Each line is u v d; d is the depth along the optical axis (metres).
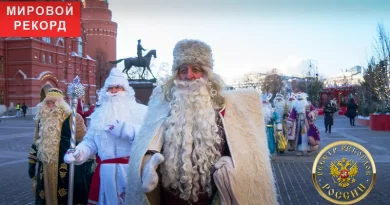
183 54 2.32
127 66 28.72
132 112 4.17
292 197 6.94
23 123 33.19
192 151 2.20
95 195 4.02
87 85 59.75
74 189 4.59
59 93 4.85
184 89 2.30
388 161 10.91
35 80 46.91
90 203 4.03
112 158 3.97
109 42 74.19
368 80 30.39
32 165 4.89
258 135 2.26
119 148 3.96
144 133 2.34
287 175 9.05
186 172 2.15
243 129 2.25
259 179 2.14
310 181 8.26
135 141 2.39
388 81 26.25
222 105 2.31
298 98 12.56
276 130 12.46
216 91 2.33
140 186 2.20
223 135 2.26
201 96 2.25
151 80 26.59
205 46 2.37
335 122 31.16
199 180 2.20
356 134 19.64
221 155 2.25
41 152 4.64
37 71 47.59
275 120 12.43
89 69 60.47
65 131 4.69
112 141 3.98
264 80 87.94
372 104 28.19
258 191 2.13
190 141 2.18
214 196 2.28
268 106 12.11
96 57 72.25
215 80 2.33
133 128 3.86
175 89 2.36
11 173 9.79
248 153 2.17
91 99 60.31
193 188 2.20
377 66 27.45
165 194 2.31
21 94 46.59
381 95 26.19
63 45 53.69
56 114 4.70
